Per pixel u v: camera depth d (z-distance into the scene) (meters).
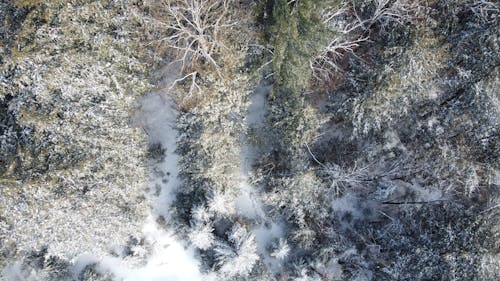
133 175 15.12
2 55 12.50
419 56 14.23
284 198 16.20
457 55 15.04
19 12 12.64
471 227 14.55
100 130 13.77
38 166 12.66
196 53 14.77
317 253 16.64
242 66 15.85
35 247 14.08
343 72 16.20
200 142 15.10
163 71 16.06
